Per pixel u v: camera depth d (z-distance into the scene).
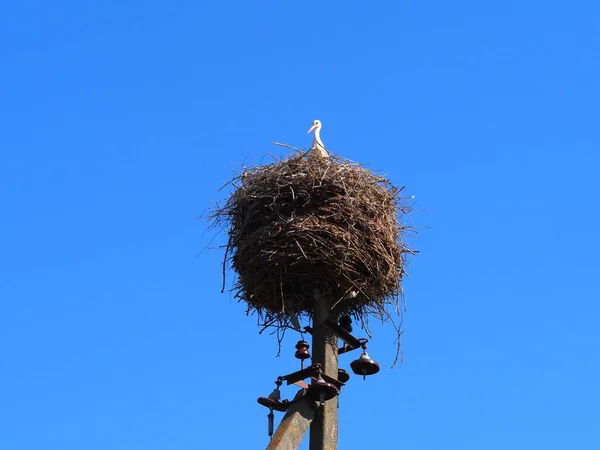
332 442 12.47
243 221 15.36
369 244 14.53
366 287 14.27
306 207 14.99
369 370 13.29
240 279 14.80
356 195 15.13
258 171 15.93
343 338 13.42
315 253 13.96
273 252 14.09
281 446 11.46
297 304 14.16
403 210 16.02
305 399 12.17
